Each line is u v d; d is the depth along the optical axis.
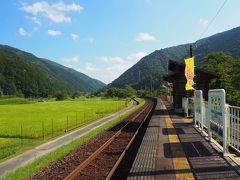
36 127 31.34
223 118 9.84
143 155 10.41
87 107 70.62
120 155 13.07
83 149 15.92
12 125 34.06
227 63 68.38
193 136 14.38
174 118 24.86
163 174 8.03
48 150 18.00
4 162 15.03
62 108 70.19
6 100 112.38
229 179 7.39
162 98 88.25
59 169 11.81
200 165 8.84
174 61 34.44
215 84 48.03
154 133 15.85
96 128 27.81
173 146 11.92
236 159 9.32
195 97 18.61
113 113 47.94
